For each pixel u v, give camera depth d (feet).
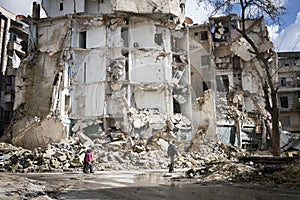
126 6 116.26
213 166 54.75
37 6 124.57
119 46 115.55
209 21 135.03
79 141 97.25
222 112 120.67
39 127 96.73
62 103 105.81
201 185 38.65
